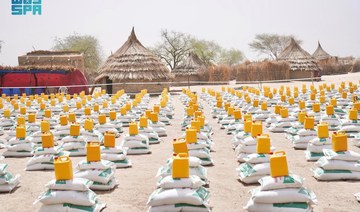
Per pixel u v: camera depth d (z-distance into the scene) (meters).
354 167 8.68
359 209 7.07
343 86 28.80
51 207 6.81
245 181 8.73
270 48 92.25
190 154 10.30
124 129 17.30
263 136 8.86
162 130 15.36
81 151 12.07
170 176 7.09
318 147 10.55
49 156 10.48
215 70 53.00
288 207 6.57
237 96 26.05
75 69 34.56
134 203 7.73
